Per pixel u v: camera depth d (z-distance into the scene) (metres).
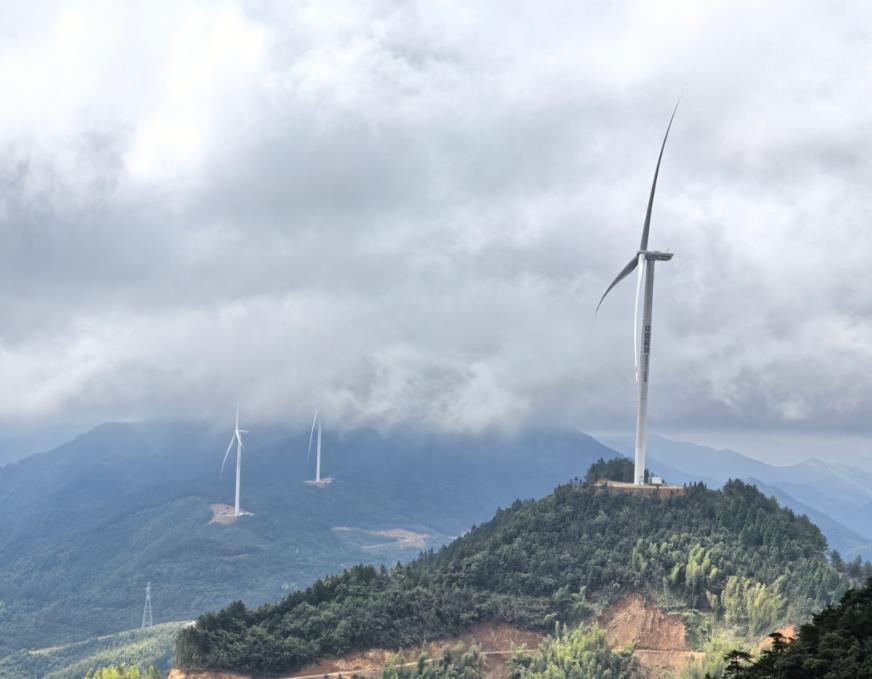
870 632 149.00
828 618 154.38
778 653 151.00
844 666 140.00
